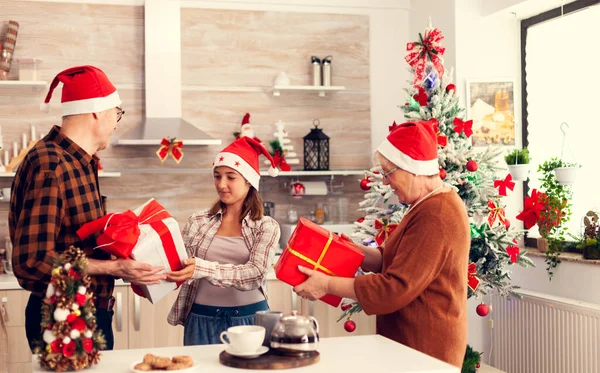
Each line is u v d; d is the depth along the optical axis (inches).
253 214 109.0
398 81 205.5
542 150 172.9
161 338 163.9
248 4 195.6
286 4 197.9
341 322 174.1
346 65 202.7
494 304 173.0
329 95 201.9
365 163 204.2
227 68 195.0
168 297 164.2
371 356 76.6
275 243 106.7
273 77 197.8
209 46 193.8
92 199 88.8
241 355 72.1
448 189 91.7
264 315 78.2
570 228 164.6
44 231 80.0
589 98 157.2
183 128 181.5
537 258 165.2
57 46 183.3
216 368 70.9
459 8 174.7
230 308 106.7
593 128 156.3
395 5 204.5
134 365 69.1
